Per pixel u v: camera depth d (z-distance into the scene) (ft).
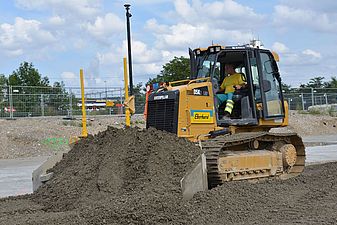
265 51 37.06
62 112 106.32
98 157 31.40
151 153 29.96
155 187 27.55
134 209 24.95
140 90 109.19
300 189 32.32
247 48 35.81
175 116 32.58
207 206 26.55
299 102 151.43
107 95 112.37
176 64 104.58
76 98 108.47
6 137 76.64
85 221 24.38
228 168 31.55
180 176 28.14
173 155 29.55
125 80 36.32
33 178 35.29
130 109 36.04
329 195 30.30
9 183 45.98
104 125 91.66
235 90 35.53
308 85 212.02
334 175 36.91
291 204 27.94
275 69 38.09
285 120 38.40
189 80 35.14
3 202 31.48
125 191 28.32
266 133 34.83
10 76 144.36
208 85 34.22
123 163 29.84
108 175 29.27
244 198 28.40
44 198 30.55
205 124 33.60
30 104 102.32
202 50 35.83
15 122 89.97
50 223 24.29
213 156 30.37
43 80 147.64
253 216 25.59
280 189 31.60
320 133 113.09
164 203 25.68
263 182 33.53
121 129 33.27
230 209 26.43
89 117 103.50
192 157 29.19
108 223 24.18
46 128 84.23
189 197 27.73
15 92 100.68
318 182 34.71
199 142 31.17
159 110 33.83
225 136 33.63
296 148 38.78
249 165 33.37
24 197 33.09
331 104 152.46
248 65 35.60
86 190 29.17
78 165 31.89
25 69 145.59
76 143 35.47
